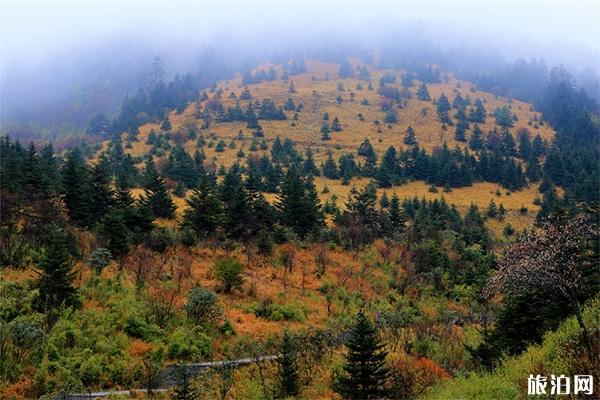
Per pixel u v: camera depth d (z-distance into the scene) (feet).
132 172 281.54
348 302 121.29
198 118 524.11
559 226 45.34
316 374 80.38
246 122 508.12
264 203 168.96
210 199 158.61
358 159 409.90
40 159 206.39
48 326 80.53
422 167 363.56
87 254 115.24
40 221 124.67
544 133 508.53
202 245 142.82
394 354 90.43
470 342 99.04
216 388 73.46
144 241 133.69
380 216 196.54
